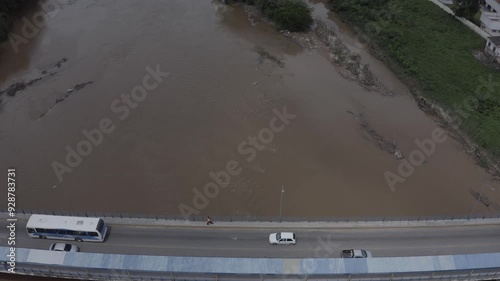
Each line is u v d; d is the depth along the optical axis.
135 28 98.12
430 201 58.69
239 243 48.56
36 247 48.12
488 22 92.81
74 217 48.41
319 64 88.81
